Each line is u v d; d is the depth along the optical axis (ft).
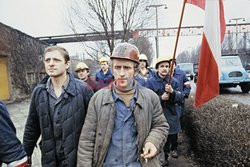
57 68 8.14
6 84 53.16
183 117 19.90
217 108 16.52
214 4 9.57
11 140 6.21
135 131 7.27
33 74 66.39
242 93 48.16
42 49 73.31
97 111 7.34
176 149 16.78
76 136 8.22
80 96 8.39
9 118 6.34
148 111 7.37
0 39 51.11
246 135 10.59
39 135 9.09
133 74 7.48
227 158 10.60
